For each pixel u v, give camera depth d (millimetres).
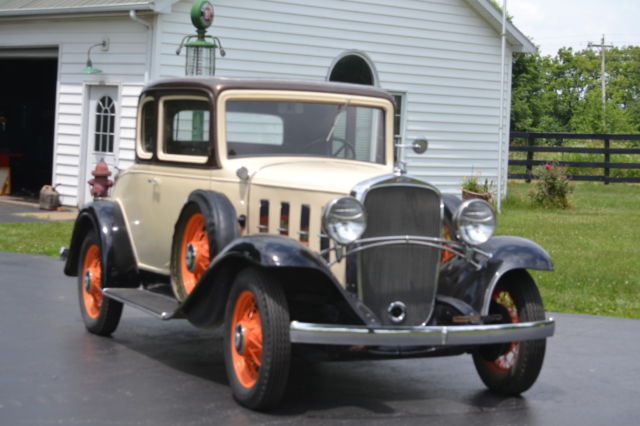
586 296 9375
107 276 6801
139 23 14984
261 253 4926
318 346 5156
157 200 6574
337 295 5141
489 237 5414
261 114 6207
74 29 16125
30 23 16938
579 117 60219
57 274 9984
